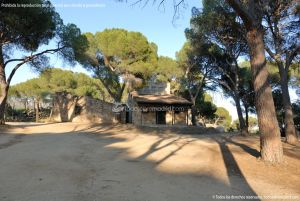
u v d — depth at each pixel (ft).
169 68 120.37
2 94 76.54
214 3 67.10
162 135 73.15
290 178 30.73
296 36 61.00
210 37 77.77
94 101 116.06
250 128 189.57
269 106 37.06
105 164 35.40
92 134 69.31
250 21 37.81
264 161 36.65
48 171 30.66
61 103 117.19
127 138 62.34
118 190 25.26
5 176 28.30
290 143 59.11
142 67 106.52
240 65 115.65
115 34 107.24
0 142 51.78
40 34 74.28
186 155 42.04
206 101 152.25
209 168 34.12
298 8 57.52
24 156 38.32
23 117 148.05
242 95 109.81
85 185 26.37
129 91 123.34
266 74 37.63
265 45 62.08
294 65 74.23
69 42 79.46
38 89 137.59
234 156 40.75
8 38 72.38
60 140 56.24
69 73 140.26
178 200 23.24
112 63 110.93
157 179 29.32
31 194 23.27
